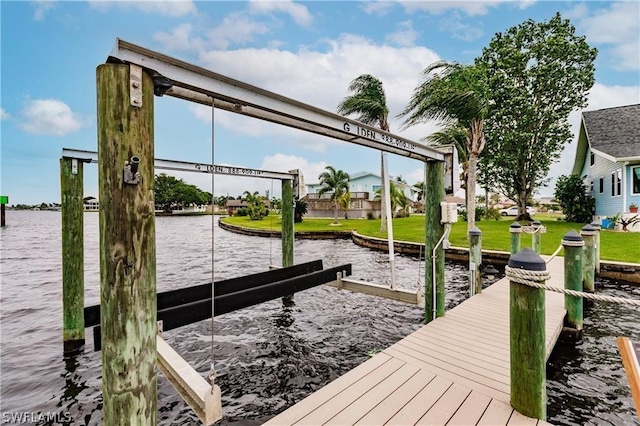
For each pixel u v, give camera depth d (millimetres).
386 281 7219
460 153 11758
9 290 6438
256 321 4594
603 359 3379
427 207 3652
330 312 4977
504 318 3592
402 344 2918
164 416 2590
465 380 2311
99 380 3066
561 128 16375
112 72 1253
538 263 1887
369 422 1854
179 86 1561
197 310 3066
